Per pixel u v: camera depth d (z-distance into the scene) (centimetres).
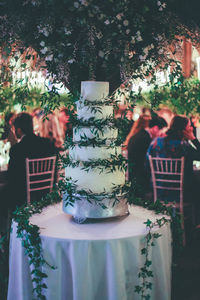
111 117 220
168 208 250
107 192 218
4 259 295
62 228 219
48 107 227
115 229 218
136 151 448
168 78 246
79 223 226
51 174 391
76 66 226
